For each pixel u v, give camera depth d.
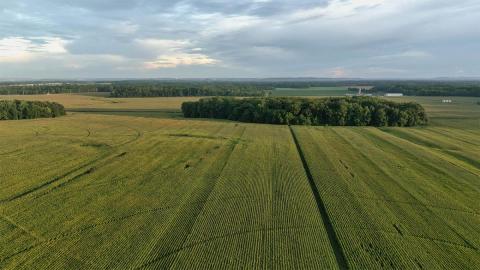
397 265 21.98
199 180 38.28
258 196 33.47
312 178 39.53
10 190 34.50
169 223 27.25
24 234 25.23
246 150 53.75
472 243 25.00
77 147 54.81
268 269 21.08
